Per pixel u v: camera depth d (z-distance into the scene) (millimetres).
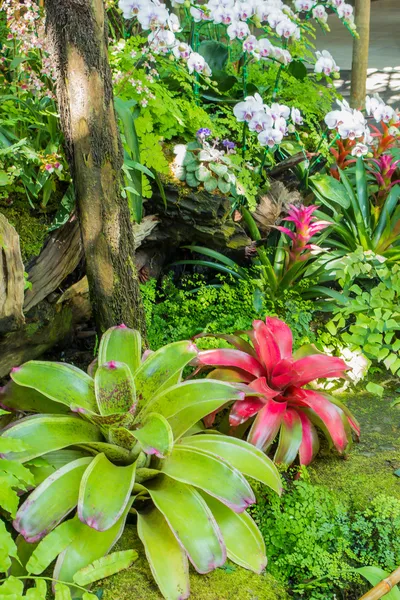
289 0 5504
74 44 2084
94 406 2059
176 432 2096
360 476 2395
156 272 3412
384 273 3359
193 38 3846
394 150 4109
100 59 2141
